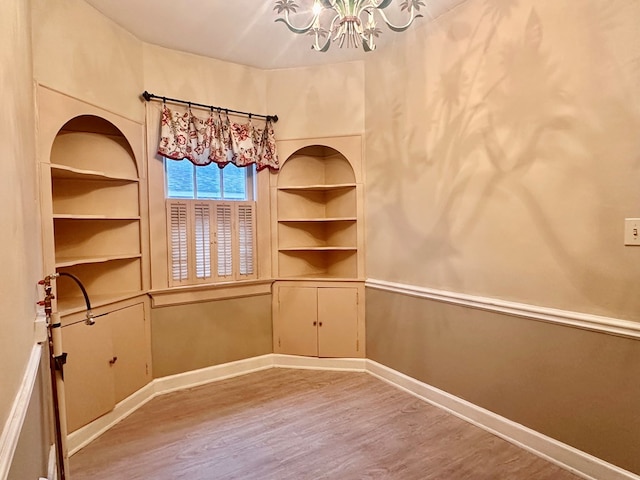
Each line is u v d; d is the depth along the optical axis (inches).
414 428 95.5
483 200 92.8
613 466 72.2
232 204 130.0
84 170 96.0
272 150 133.3
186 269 121.8
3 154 40.4
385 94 119.9
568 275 77.6
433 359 107.9
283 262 141.4
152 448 88.0
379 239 125.1
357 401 110.6
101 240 108.7
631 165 68.1
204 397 114.5
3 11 43.2
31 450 47.6
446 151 101.5
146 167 113.7
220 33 109.9
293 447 87.8
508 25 85.6
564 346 78.7
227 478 77.3
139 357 110.6
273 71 133.6
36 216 75.0
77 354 89.1
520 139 84.4
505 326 89.5
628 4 67.1
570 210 76.7
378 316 126.8
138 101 111.0
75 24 90.7
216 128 123.5
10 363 38.0
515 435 88.0
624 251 69.6
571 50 75.0
